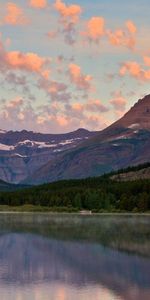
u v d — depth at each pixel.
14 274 66.38
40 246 99.38
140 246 98.38
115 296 53.91
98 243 104.31
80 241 109.19
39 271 68.69
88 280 62.22
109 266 72.56
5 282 61.12
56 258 81.44
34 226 162.50
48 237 119.12
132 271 68.19
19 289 57.28
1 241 109.44
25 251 91.06
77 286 58.84
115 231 139.38
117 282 60.78
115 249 93.81
